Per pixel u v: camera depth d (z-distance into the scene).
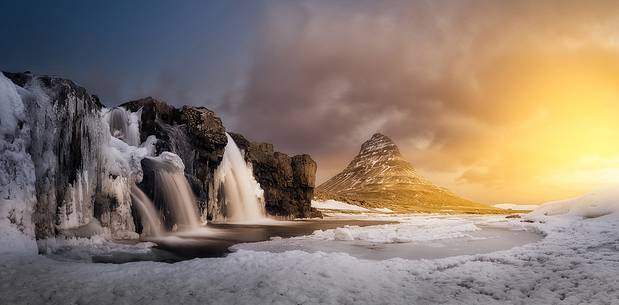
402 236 16.27
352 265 9.27
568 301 6.61
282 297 6.83
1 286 6.95
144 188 17.89
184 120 23.58
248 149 30.64
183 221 19.62
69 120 12.80
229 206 26.94
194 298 6.74
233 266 8.94
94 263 9.54
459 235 16.70
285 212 32.59
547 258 10.28
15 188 9.93
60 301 6.47
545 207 28.12
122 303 6.45
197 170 23.62
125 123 20.08
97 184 14.62
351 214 42.19
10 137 10.12
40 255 9.34
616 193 23.39
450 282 8.10
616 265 8.99
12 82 10.98
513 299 6.96
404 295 7.19
